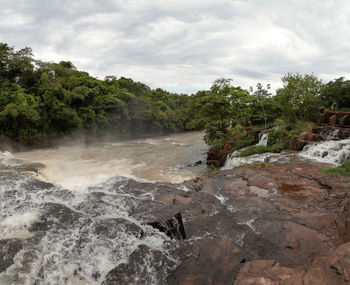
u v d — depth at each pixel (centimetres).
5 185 610
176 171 1598
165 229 427
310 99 1862
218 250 368
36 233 387
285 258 357
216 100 2016
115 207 513
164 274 322
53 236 383
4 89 2336
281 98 1984
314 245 388
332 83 2897
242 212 547
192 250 373
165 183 755
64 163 1777
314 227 454
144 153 2317
